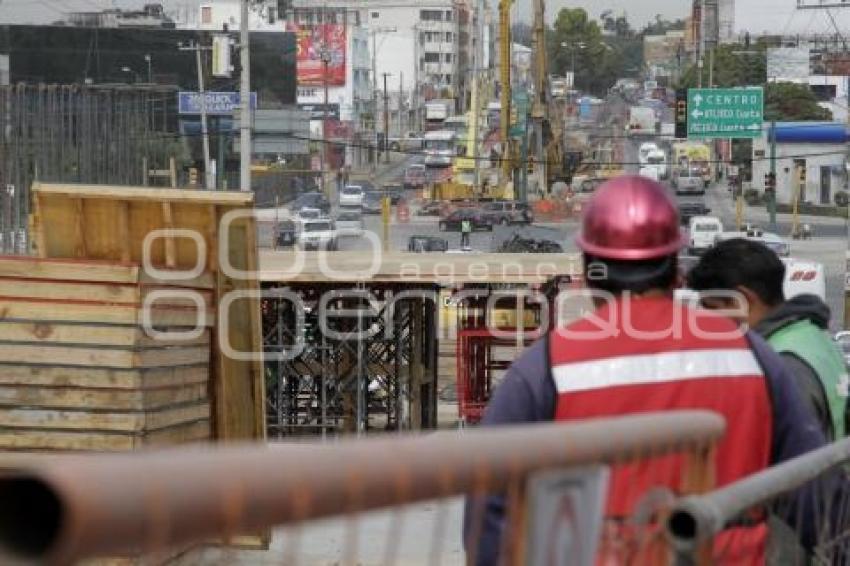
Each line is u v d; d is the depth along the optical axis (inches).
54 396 556.7
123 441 554.9
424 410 1227.9
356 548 108.0
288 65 5039.4
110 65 4736.7
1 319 557.0
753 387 196.7
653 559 157.4
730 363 196.2
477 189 4756.4
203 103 3368.6
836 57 6200.8
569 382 188.7
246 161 1956.2
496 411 189.6
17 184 1038.4
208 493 84.7
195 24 7145.7
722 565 189.8
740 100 3494.1
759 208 4911.4
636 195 198.7
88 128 1151.0
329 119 5880.9
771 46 6471.5
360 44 7347.4
